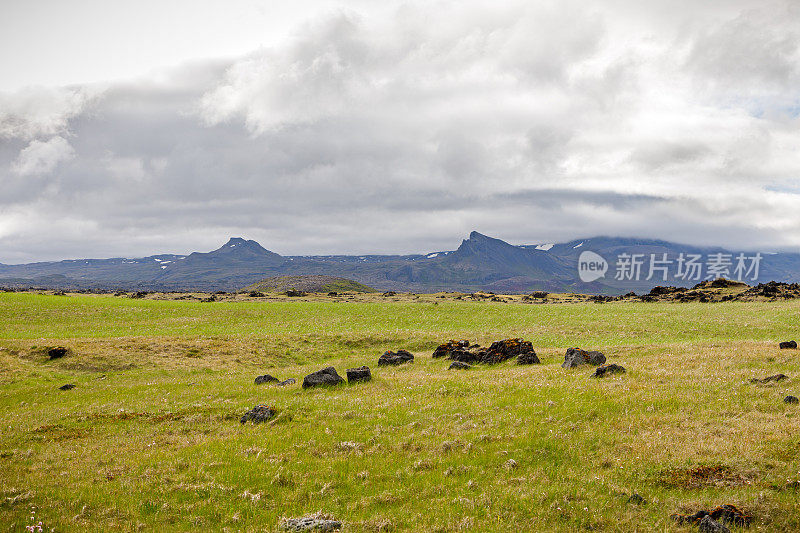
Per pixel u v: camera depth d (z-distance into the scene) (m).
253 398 27.06
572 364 31.62
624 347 40.88
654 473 14.27
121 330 64.06
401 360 41.41
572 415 19.98
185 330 65.69
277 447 18.20
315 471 15.81
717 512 11.77
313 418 21.95
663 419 18.69
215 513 13.23
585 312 81.81
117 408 26.20
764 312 71.00
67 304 85.62
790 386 22.14
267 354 49.66
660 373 26.83
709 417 18.66
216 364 44.28
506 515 12.38
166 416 23.78
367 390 27.59
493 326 67.56
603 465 15.20
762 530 11.05
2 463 17.88
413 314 82.44
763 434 16.25
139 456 18.00
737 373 25.47
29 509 13.61
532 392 24.42
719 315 69.94
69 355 43.69
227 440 19.34
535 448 16.77
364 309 90.19
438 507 13.04
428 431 19.31
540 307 93.25
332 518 12.66
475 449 17.11
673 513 12.04
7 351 44.19
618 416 19.44
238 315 81.81
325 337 56.59
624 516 12.08
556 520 12.07
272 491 14.53
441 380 29.64
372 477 15.33
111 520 12.97
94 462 17.61
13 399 32.00
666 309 83.69
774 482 13.01
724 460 14.43
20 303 82.81
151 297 177.62
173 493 14.57
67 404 29.12
